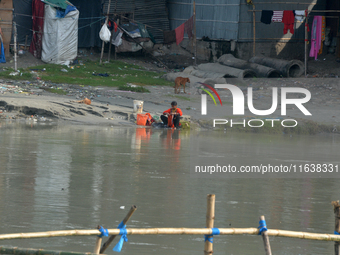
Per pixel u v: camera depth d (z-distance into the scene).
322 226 18.34
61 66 108.31
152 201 21.28
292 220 19.08
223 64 117.19
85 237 16.28
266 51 125.38
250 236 17.16
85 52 125.38
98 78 100.75
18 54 111.81
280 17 115.88
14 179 24.44
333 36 129.88
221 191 24.28
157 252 14.95
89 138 44.69
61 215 18.33
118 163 31.25
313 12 126.56
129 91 88.88
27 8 112.56
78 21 121.75
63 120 59.62
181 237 16.64
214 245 15.94
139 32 125.00
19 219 17.53
